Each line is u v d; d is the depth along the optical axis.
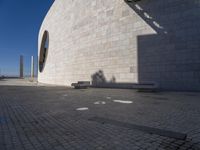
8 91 16.38
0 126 5.10
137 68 16.25
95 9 20.11
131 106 7.80
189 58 13.66
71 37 23.84
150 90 13.70
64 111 7.07
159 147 3.45
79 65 22.16
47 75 34.03
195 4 13.61
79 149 3.46
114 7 18.23
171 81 14.37
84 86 18.81
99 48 19.52
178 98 9.90
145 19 15.95
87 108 7.57
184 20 13.99
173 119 5.48
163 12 14.98
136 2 16.58
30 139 4.05
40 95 12.86
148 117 5.79
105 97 10.97
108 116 6.06
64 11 26.25
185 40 13.88
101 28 19.36
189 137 3.94
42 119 5.86
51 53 31.78
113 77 18.06
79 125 5.10
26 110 7.39
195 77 13.36
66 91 15.66
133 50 16.59
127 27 17.12
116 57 17.86
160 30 15.06
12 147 3.61
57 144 3.73
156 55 15.20
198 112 6.42
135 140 3.84
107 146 3.57
